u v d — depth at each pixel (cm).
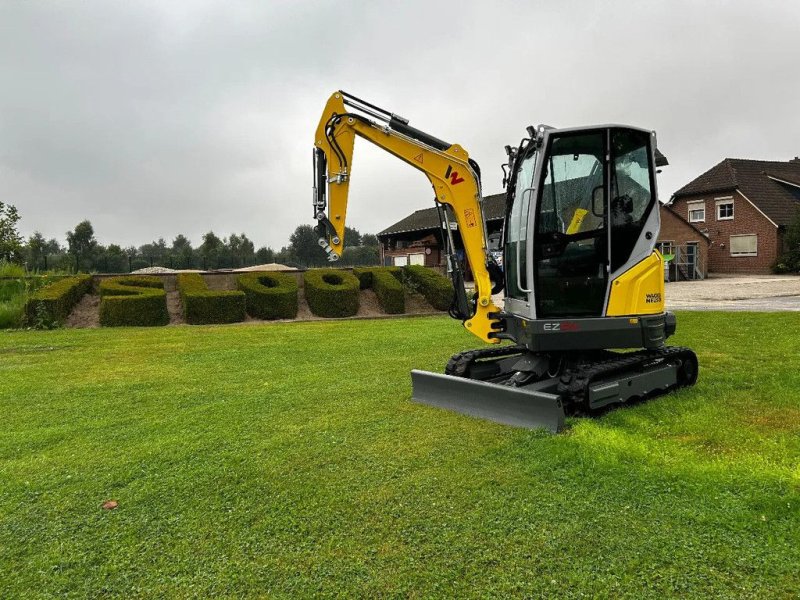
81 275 1537
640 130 522
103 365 816
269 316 1452
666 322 564
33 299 1268
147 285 1491
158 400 604
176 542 293
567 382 487
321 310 1500
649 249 535
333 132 620
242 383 680
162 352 928
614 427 454
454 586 245
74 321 1339
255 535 297
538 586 242
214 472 386
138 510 332
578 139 512
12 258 2433
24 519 325
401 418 498
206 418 526
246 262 4647
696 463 363
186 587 253
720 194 3231
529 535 284
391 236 4028
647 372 537
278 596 244
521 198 546
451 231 614
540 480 349
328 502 332
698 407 502
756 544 267
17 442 464
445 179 600
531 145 532
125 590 253
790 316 1128
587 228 522
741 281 2559
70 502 346
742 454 380
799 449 388
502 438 429
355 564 265
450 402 528
